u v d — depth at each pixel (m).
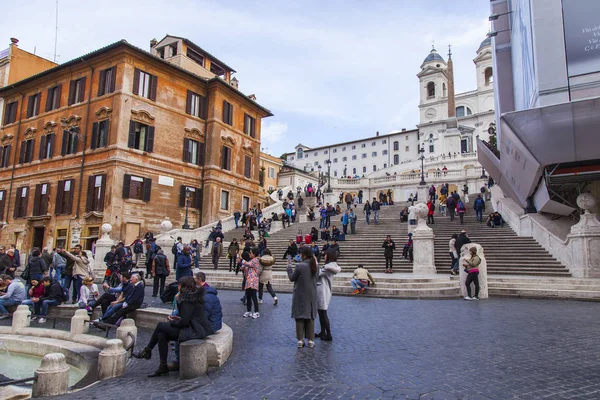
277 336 8.11
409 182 48.28
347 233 25.03
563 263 16.88
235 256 19.59
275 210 36.06
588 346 6.96
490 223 23.05
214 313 7.01
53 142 32.06
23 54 37.88
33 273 12.26
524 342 7.27
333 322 9.38
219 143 34.84
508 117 16.69
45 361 5.56
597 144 15.59
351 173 97.00
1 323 10.70
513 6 23.44
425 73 93.00
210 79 34.72
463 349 6.85
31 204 32.41
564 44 16.91
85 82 31.03
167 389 5.43
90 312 10.82
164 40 37.06
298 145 105.94
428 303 12.25
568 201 19.34
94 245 24.47
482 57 89.69
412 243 18.86
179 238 20.33
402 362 6.19
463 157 62.06
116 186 27.83
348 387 5.15
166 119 31.62
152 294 14.59
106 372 6.18
